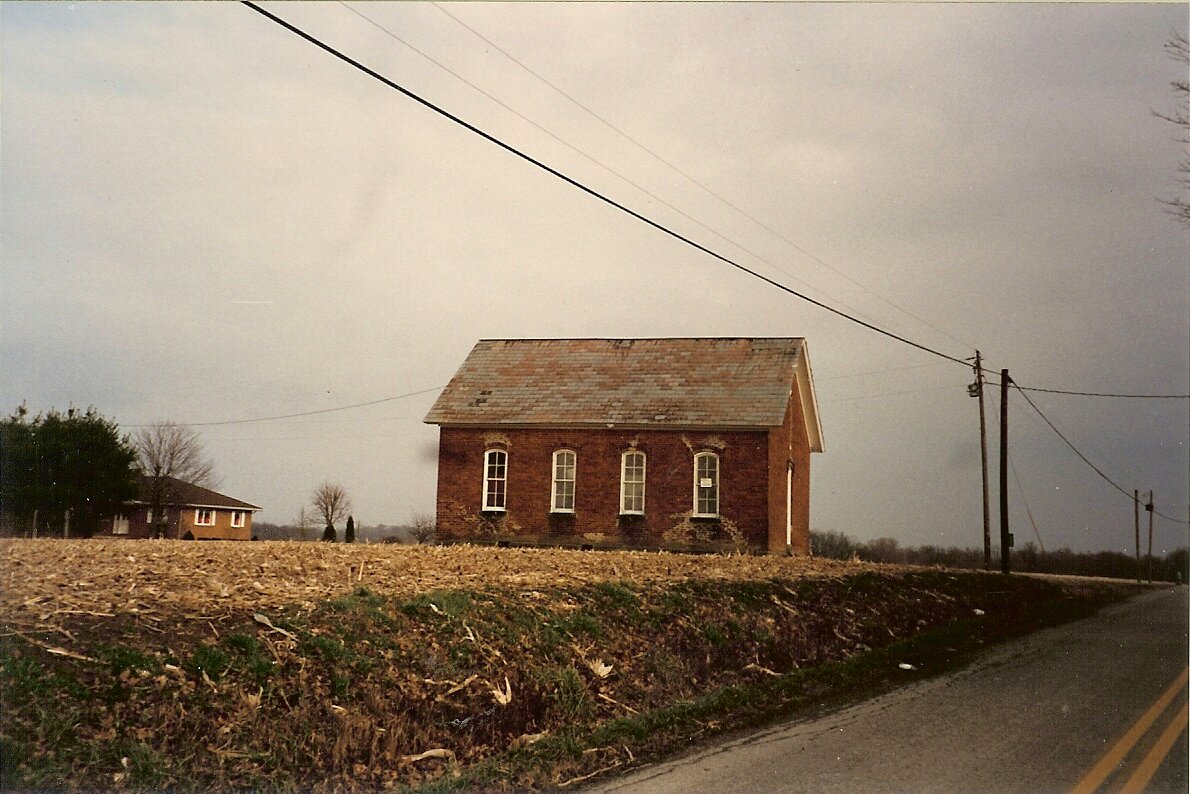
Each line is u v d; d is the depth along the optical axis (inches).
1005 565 1478.8
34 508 1517.0
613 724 433.7
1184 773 363.9
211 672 354.0
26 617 368.5
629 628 554.9
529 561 789.2
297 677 371.9
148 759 307.4
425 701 396.5
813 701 518.9
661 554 1017.5
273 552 717.9
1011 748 403.5
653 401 1413.6
